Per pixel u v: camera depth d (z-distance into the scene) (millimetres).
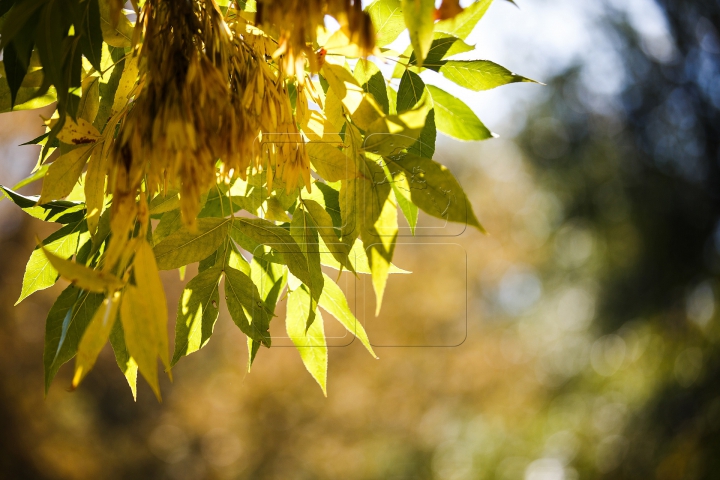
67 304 765
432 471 8594
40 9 605
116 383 8992
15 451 7492
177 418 8789
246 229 723
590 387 6188
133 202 574
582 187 5586
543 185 6047
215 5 646
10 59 637
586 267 6188
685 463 4414
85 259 856
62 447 8008
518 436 7906
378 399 8695
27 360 7809
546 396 7285
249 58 673
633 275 5359
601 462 5555
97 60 658
